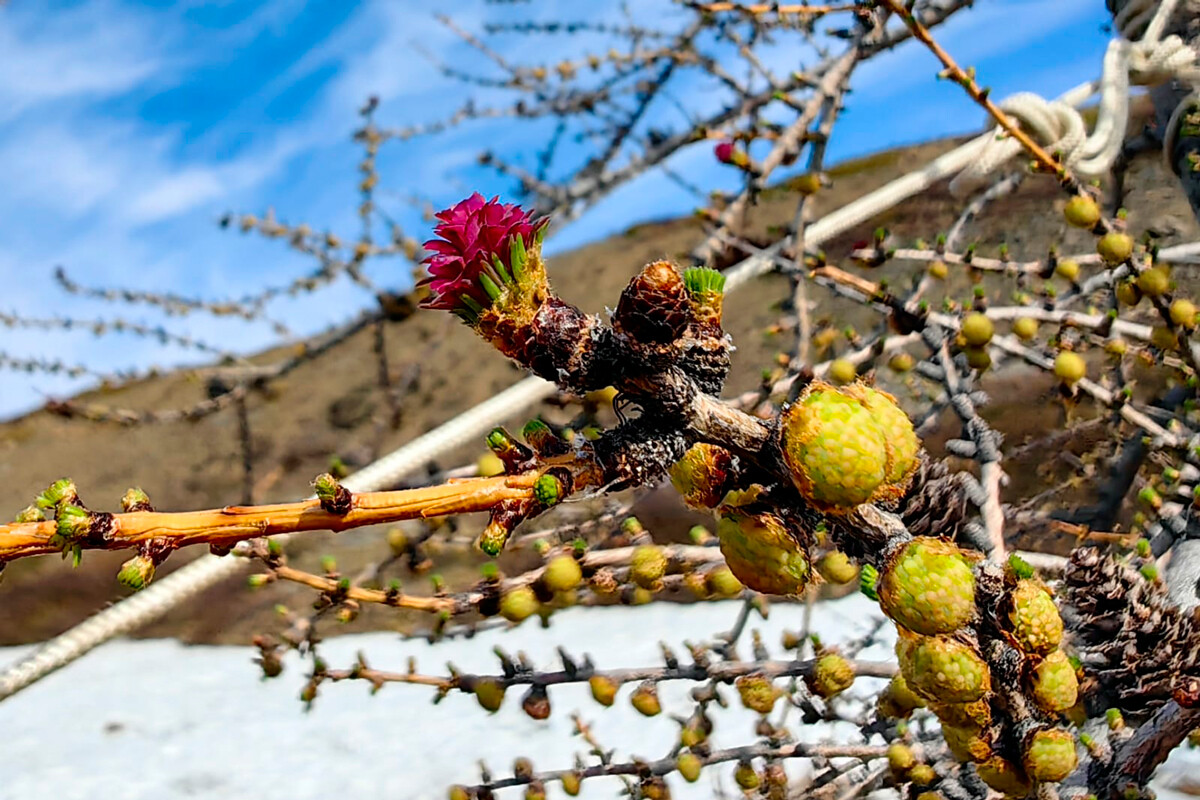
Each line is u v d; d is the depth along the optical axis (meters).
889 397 0.14
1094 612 0.20
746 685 0.22
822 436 0.13
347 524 0.12
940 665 0.15
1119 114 0.32
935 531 0.18
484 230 0.12
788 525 0.14
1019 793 0.16
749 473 0.14
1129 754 0.19
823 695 0.22
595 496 0.12
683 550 0.22
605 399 0.27
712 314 0.13
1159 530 0.28
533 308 0.12
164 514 0.11
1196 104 0.32
